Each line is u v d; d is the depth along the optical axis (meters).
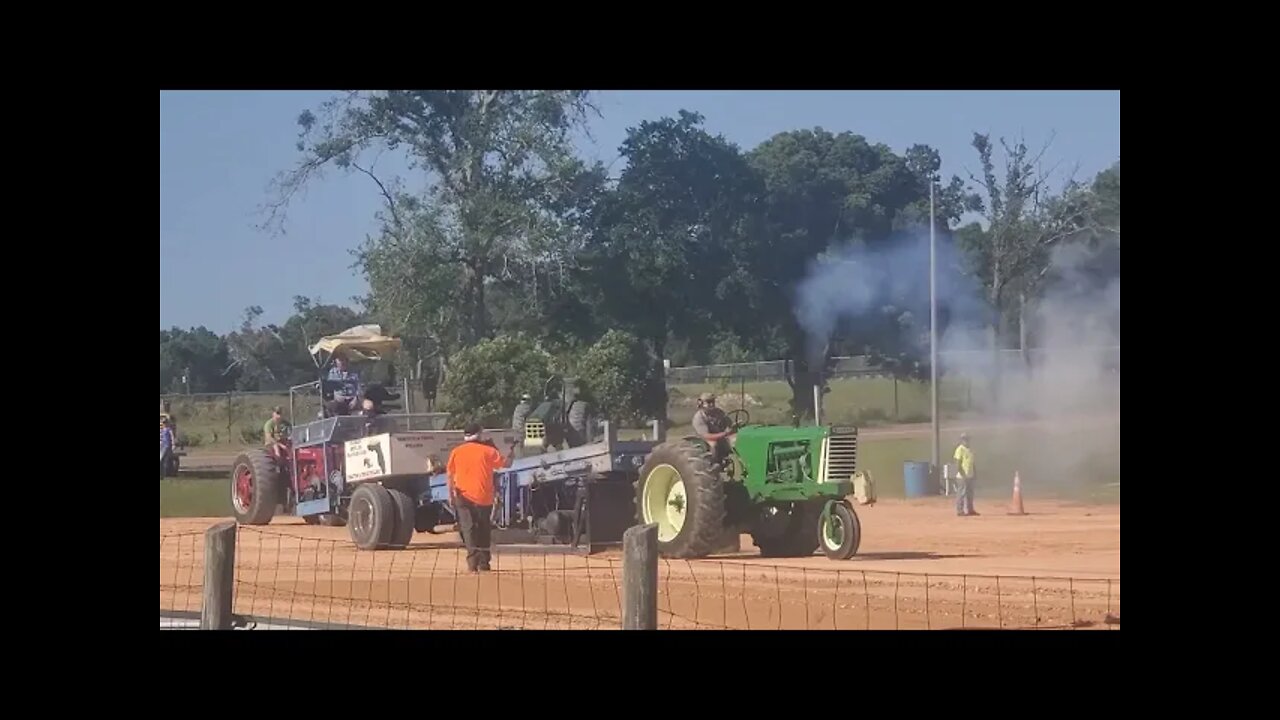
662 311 47.38
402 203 44.09
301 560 18.94
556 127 44.44
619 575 16.02
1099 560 17.98
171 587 16.22
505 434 21.16
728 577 15.73
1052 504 30.72
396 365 43.75
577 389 21.86
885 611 13.01
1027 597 14.01
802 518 18.59
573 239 45.00
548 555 18.80
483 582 15.62
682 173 49.12
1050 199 47.59
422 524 20.91
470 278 44.16
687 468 17.48
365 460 21.27
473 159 43.59
